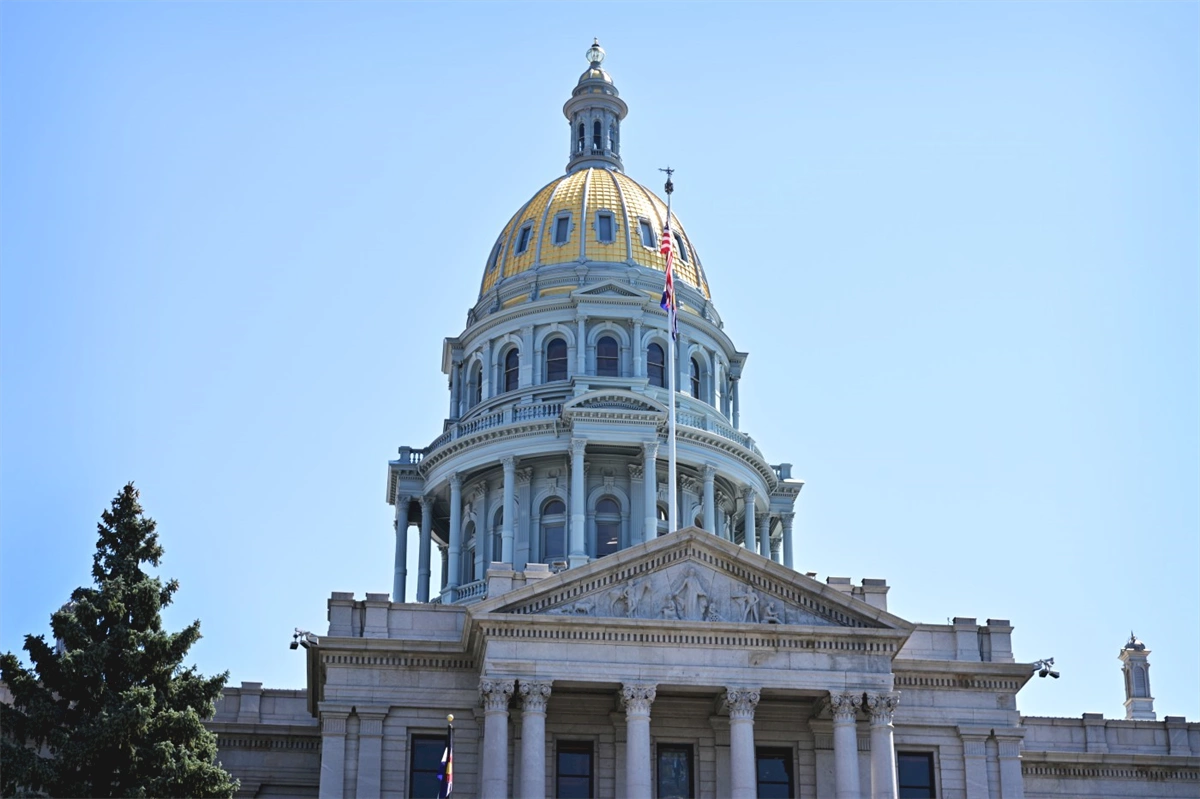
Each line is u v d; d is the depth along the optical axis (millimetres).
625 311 108125
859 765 70062
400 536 108312
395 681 71000
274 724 80062
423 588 105438
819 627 69438
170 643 65250
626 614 69688
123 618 65375
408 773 69875
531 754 66688
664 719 71500
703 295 115625
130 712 61594
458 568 104750
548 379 108188
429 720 70625
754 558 70500
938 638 75250
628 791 66750
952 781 72812
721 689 69000
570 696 70625
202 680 66250
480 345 111438
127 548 68000
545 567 73375
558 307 108438
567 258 111375
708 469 104562
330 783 69250
